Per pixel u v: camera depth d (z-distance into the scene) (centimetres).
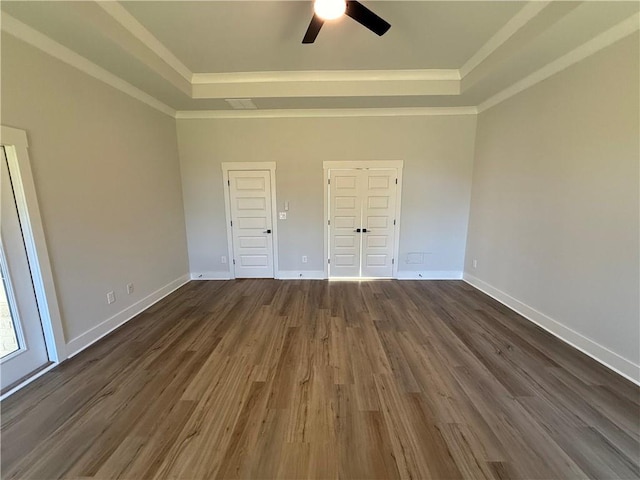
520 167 351
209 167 474
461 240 488
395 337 298
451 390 215
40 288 239
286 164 473
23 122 224
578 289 272
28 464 157
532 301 335
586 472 152
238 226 492
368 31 281
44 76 239
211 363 252
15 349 228
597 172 251
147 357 261
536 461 158
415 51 324
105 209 308
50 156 246
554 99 296
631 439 171
